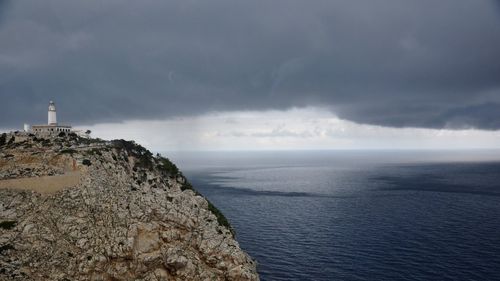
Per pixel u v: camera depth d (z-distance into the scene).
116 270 77.44
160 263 81.56
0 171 89.12
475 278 114.31
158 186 106.56
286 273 120.19
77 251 76.56
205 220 97.56
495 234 161.75
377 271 121.12
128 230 81.56
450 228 173.25
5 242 72.69
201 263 86.00
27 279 69.38
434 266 124.50
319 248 145.38
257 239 158.38
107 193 88.19
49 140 113.62
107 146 108.25
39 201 81.31
